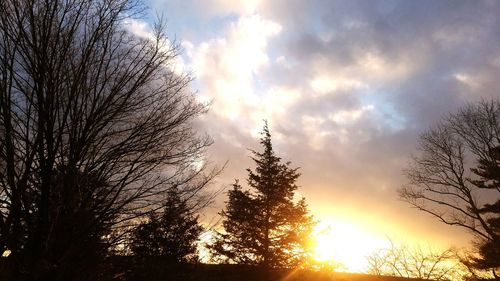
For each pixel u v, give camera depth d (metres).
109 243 8.51
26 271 6.93
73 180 7.68
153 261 10.06
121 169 8.68
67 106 7.73
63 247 7.51
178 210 9.15
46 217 7.33
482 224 27.11
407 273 30.84
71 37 8.00
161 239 9.98
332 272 29.50
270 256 29.02
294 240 29.75
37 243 7.25
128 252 9.36
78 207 7.82
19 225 7.12
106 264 8.82
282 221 30.67
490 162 28.83
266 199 30.94
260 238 29.88
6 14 7.45
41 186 7.46
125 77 8.69
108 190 8.40
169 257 10.84
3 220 7.12
